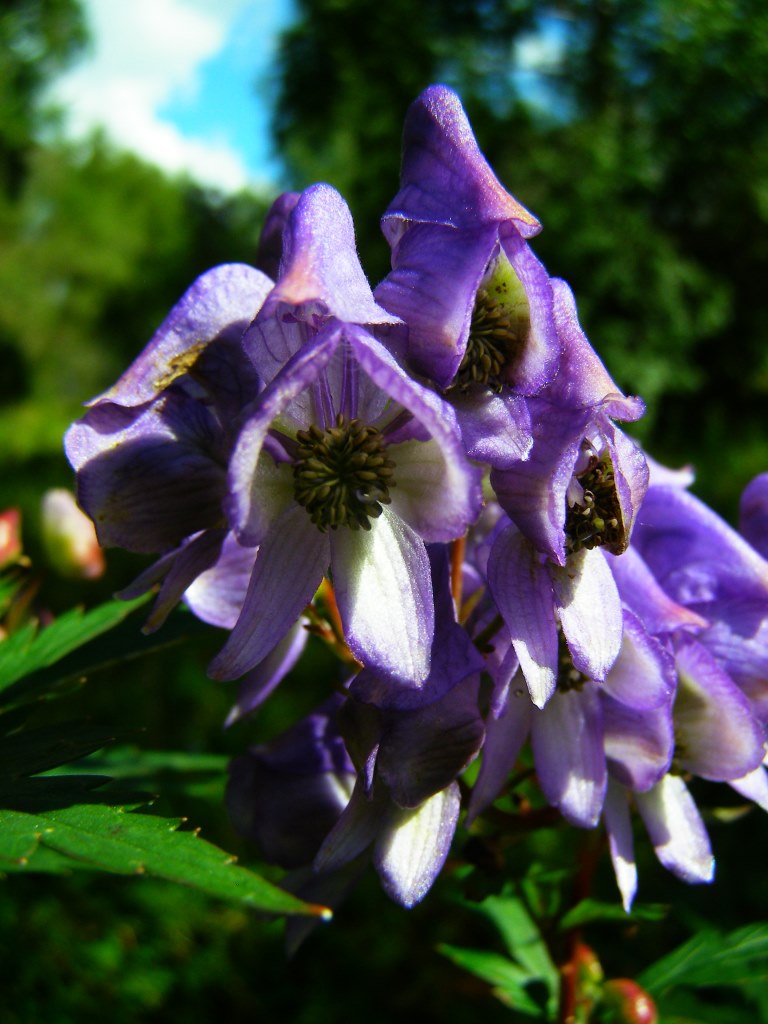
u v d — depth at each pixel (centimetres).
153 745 26
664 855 8
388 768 7
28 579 13
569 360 7
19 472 82
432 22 108
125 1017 19
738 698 8
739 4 105
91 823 6
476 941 21
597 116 104
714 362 109
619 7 106
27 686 10
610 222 98
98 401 7
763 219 107
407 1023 20
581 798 8
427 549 8
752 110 107
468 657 7
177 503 7
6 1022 17
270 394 6
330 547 7
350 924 22
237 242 182
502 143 103
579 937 10
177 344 7
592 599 7
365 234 104
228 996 21
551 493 7
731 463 77
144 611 10
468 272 7
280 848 9
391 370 6
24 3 158
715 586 9
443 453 6
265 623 7
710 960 10
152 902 21
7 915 18
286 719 28
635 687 8
